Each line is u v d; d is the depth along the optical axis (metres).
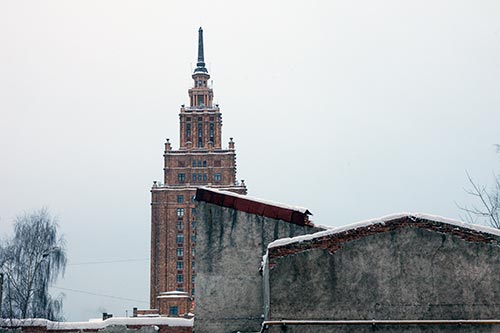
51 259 53.59
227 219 30.05
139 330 37.25
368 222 23.59
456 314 22.84
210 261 29.72
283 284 23.09
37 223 54.41
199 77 170.62
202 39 175.88
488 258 23.23
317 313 22.84
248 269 29.55
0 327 37.62
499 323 22.58
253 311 29.17
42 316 51.88
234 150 159.62
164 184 157.12
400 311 22.88
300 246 23.38
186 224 153.25
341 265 23.23
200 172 158.00
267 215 29.86
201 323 29.14
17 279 52.44
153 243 152.50
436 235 23.44
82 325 37.72
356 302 22.94
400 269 23.19
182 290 149.88
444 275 23.14
